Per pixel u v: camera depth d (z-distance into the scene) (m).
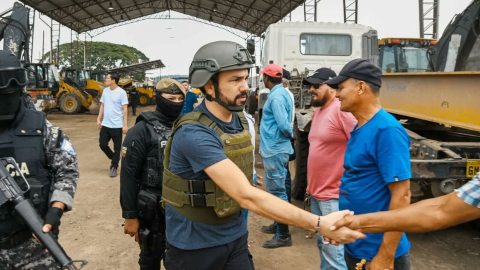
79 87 20.45
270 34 7.29
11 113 1.77
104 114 6.09
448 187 3.27
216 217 1.67
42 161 1.85
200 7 30.89
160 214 2.39
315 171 2.62
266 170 3.55
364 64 1.83
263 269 3.22
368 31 7.36
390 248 1.70
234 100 1.63
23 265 1.81
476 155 3.42
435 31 13.37
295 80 6.21
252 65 1.66
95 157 8.00
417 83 3.86
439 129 4.30
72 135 11.61
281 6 24.11
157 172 2.37
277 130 3.47
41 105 17.75
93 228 4.09
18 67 1.72
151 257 2.51
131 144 2.38
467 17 4.99
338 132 2.48
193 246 1.68
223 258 1.69
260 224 4.25
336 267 2.48
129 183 2.40
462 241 3.75
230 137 1.65
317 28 7.27
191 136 1.58
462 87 3.26
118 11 29.62
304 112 4.80
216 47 1.62
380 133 1.76
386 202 1.82
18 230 1.78
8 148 1.77
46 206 1.88
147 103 26.91
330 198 2.58
